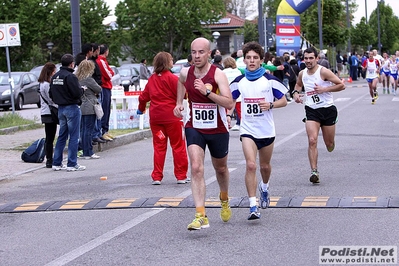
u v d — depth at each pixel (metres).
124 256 7.16
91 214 9.32
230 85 8.63
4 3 60.31
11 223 9.09
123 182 11.97
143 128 20.66
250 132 8.48
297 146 15.91
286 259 6.82
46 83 13.99
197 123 8.12
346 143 16.12
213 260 6.87
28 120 23.88
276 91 8.48
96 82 15.65
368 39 83.69
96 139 16.81
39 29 59.47
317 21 56.12
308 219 8.49
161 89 11.42
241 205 9.44
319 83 11.09
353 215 8.59
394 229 7.82
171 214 9.08
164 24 61.97
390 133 17.97
